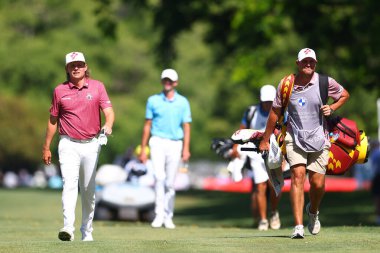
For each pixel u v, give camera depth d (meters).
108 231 43.66
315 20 98.50
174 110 47.62
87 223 34.94
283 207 80.00
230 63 116.44
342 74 104.12
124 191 61.28
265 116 45.69
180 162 49.94
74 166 33.84
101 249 28.78
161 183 47.62
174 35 107.94
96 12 104.81
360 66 97.75
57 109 33.94
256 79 101.88
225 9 107.50
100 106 34.06
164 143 47.66
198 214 73.81
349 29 98.06
